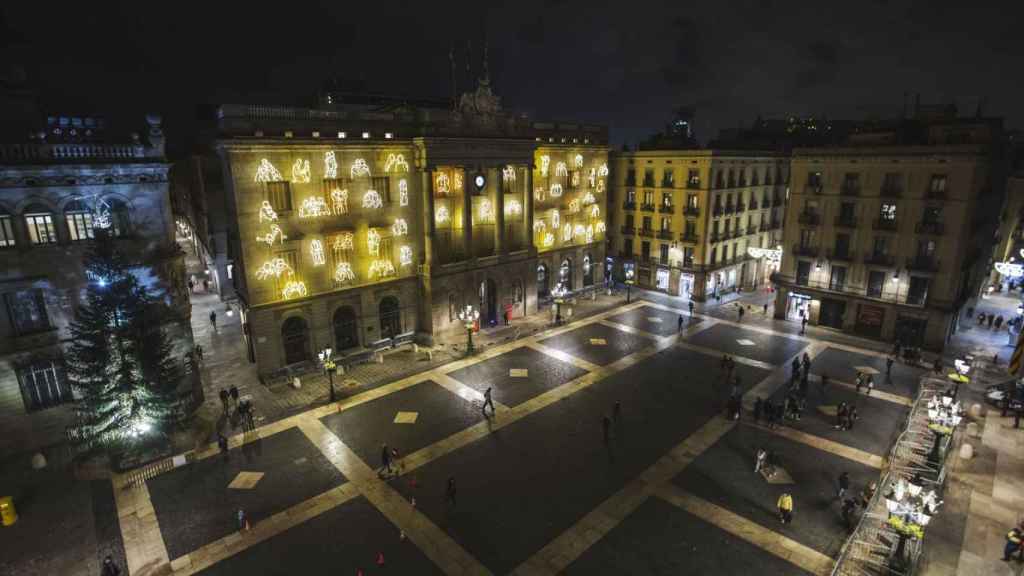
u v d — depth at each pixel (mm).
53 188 25656
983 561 20281
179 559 20453
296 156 35219
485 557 20531
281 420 31453
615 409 30594
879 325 44344
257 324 35375
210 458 27469
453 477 25625
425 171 40781
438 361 40406
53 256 26172
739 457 27328
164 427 27312
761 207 62906
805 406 32875
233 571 19859
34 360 26344
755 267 64188
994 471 26125
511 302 50125
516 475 25844
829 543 21266
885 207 42719
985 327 48000
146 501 23984
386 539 21516
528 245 50344
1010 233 56438
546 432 29906
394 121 40156
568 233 56562
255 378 36969
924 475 25219
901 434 28047
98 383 25500
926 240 40844
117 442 26344
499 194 46469
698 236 55875
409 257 42594
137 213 28062
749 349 42750
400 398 34312
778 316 50844
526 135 49844
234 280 39188
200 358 40031
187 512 23188
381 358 40562
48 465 26422
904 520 19781
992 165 40844
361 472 26172
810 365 38469
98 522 22531
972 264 42750
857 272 44875
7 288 25094
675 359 40750
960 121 41500
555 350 42750
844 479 23453
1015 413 30953
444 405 33281
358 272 39844
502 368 39125
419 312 44375
